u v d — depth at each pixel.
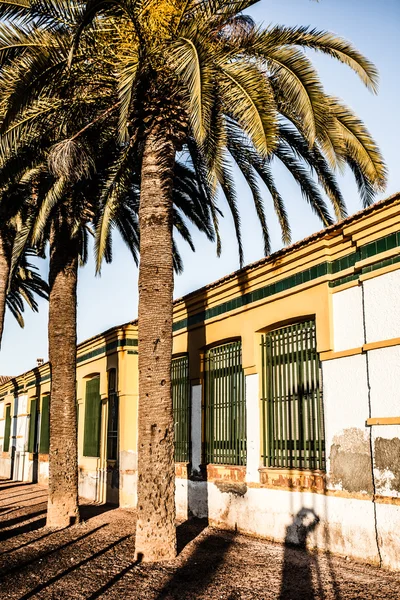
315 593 6.71
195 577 7.55
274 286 10.49
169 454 8.66
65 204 12.02
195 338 13.09
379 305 8.21
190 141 11.23
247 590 6.96
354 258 8.80
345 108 8.99
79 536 10.52
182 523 12.00
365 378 8.34
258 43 8.55
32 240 11.54
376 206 8.07
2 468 31.14
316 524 8.89
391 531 7.55
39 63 8.91
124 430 15.65
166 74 8.86
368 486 8.03
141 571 7.88
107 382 17.25
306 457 9.55
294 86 8.05
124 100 8.15
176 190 13.30
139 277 9.19
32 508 14.95
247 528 10.49
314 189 10.85
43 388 24.64
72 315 12.34
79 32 7.89
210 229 13.97
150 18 8.80
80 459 18.95
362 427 8.27
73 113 10.22
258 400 10.70
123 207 14.13
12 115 8.80
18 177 10.93
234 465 11.34
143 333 8.91
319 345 9.23
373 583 6.96
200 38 7.84
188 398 13.31
